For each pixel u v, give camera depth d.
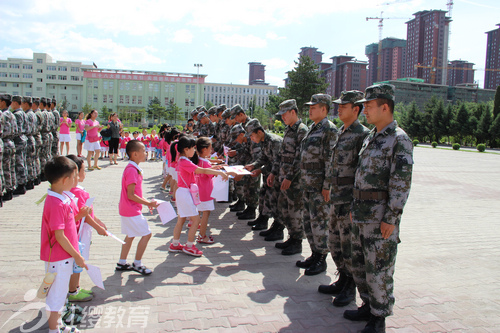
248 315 3.29
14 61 88.88
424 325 3.25
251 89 127.56
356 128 3.62
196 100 86.44
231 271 4.36
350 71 137.62
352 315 3.28
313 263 4.41
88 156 12.30
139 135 18.36
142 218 4.10
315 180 4.23
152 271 4.24
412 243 5.91
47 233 2.75
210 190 5.38
